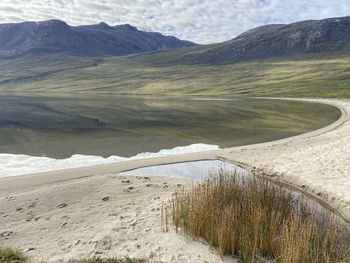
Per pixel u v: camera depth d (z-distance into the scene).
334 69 170.00
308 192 15.24
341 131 32.53
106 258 9.12
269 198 11.49
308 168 18.16
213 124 40.47
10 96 111.19
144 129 36.12
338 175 16.75
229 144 28.36
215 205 10.79
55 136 31.23
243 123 41.66
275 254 9.25
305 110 61.28
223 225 9.61
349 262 8.48
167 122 42.06
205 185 12.63
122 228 11.01
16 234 10.91
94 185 15.80
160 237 10.30
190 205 11.22
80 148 26.09
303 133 33.75
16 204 13.45
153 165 20.52
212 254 9.41
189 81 179.25
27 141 28.45
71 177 17.41
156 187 15.71
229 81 170.00
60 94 135.62
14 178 17.05
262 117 48.72
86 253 9.49
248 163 20.52
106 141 29.16
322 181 15.90
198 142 29.20
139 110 59.88
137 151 25.44
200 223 10.24
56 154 23.81
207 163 21.27
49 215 12.44
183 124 40.31
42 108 61.81
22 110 56.84
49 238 10.59
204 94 136.00
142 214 12.17
